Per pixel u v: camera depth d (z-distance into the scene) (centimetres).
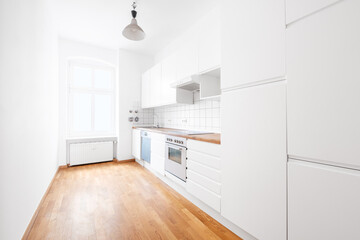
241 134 133
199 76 224
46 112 215
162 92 312
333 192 85
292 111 101
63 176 290
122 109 388
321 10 88
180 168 215
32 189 157
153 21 274
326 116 86
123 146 389
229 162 143
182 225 158
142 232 147
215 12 241
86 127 386
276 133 109
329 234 86
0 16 96
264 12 115
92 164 370
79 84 379
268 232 114
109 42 352
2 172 98
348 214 80
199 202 191
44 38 201
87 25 287
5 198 101
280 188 107
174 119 350
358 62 76
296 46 98
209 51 202
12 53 113
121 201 203
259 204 120
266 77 114
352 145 78
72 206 190
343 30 80
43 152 200
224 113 148
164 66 305
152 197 215
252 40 124
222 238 141
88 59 371
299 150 98
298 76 97
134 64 404
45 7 205
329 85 85
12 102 113
